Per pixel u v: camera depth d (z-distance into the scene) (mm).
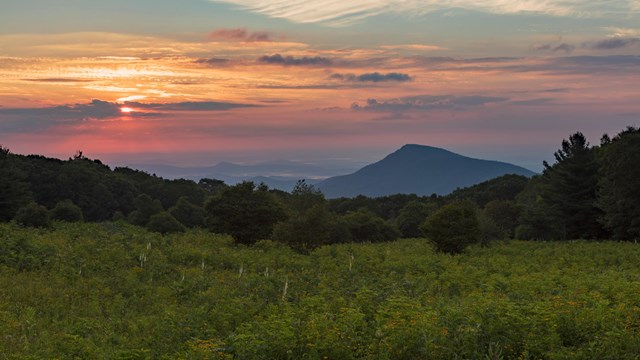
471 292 21453
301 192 51688
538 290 20562
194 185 122062
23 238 31547
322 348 10773
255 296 20031
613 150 54469
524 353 10602
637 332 12109
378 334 11383
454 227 39500
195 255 33375
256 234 45094
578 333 11906
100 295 21938
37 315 18141
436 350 10789
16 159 93625
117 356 12141
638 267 30594
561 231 60938
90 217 97312
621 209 53344
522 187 131625
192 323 15109
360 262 32938
